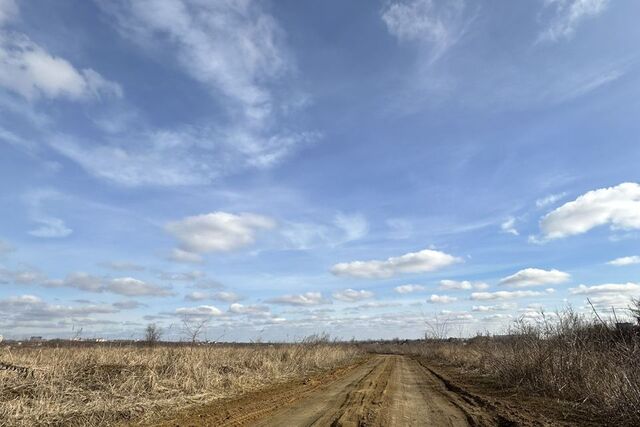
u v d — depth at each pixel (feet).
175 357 63.98
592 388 44.32
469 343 139.85
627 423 34.45
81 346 74.54
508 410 42.09
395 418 39.70
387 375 90.33
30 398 39.09
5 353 56.03
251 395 54.70
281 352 102.68
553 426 33.94
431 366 123.54
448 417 40.24
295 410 43.80
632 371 40.98
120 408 38.96
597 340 53.57
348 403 48.88
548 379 52.60
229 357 81.92
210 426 35.29
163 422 36.70
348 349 191.42
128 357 65.72
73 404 38.50
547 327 60.29
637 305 50.44
